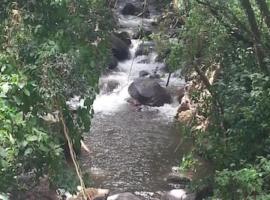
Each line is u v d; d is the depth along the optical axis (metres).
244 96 7.68
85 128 6.11
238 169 7.24
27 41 5.70
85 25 5.92
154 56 16.81
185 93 13.63
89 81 5.80
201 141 8.49
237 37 8.36
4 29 5.89
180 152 10.61
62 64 5.48
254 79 7.46
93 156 10.27
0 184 5.23
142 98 13.90
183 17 8.84
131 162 10.11
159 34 9.49
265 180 6.39
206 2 7.91
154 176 9.53
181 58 8.66
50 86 5.48
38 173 5.82
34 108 5.65
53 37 5.72
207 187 8.26
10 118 4.96
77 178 6.42
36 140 5.21
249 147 7.45
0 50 5.82
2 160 4.82
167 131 11.88
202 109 9.85
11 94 5.29
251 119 7.23
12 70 5.53
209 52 8.62
